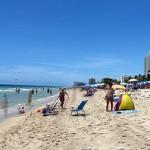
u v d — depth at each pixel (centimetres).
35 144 1144
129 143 1057
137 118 1748
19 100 5297
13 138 1326
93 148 1011
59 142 1151
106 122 1658
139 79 15462
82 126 1562
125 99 2259
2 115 2688
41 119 2081
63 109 2747
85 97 5647
